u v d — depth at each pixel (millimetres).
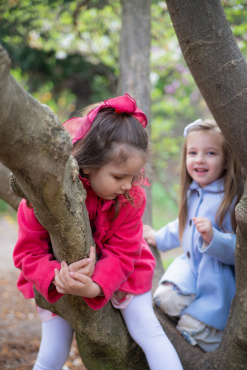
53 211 1095
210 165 1921
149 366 1583
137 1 2830
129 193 1457
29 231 1396
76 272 1260
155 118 6707
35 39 4500
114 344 1573
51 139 940
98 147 1303
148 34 2865
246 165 1444
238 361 1492
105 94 7383
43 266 1348
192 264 1921
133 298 1603
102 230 1455
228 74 1377
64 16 3824
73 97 7727
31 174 969
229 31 1386
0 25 3654
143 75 2770
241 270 1407
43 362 1714
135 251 1486
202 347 1789
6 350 2699
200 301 1823
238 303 1448
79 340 1628
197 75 1423
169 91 5828
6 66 789
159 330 1585
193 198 2037
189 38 1381
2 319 3314
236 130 1410
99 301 1377
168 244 2230
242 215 1286
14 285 4277
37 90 6836
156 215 8391
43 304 1575
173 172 7211
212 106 1441
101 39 4441
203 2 1342
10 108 825
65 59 6289
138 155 1323
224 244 1733
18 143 888
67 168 1097
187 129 2021
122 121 1341
